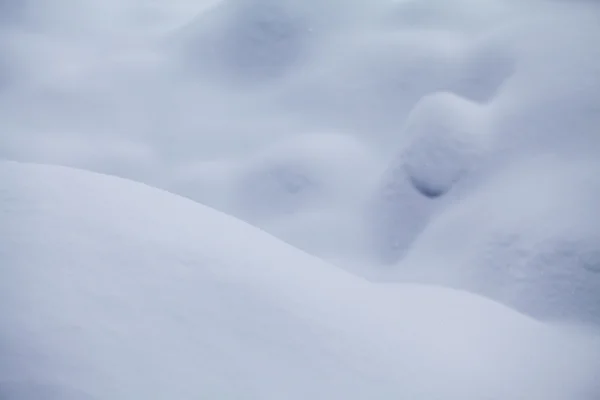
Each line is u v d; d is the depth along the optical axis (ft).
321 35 94.17
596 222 39.81
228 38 97.14
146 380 7.74
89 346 7.85
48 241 9.96
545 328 22.66
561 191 43.91
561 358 18.99
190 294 10.12
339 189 67.46
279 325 10.48
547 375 16.43
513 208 45.47
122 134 83.51
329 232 61.52
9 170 12.74
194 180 72.90
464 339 15.84
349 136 75.97
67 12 113.70
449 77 73.10
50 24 110.32
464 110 59.00
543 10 71.20
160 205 13.47
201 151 80.18
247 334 9.82
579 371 18.26
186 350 8.71
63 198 11.77
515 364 16.02
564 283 37.78
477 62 70.38
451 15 83.46
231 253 12.36
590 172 44.62
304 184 69.05
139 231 11.48
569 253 38.75
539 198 44.50
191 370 8.34
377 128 76.38
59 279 9.05
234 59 95.61
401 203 57.88
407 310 15.85
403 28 86.74
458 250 46.93
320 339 10.71
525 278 39.42
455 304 20.42
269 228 64.95
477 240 45.32
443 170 55.93
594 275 37.47
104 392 7.16
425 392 10.80
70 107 86.84
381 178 62.44
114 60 96.43
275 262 13.14
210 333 9.37
